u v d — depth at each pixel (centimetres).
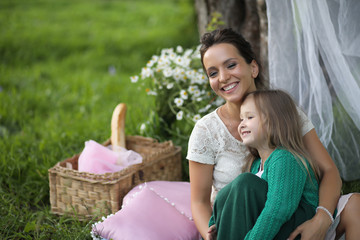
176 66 334
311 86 246
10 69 649
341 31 230
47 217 256
